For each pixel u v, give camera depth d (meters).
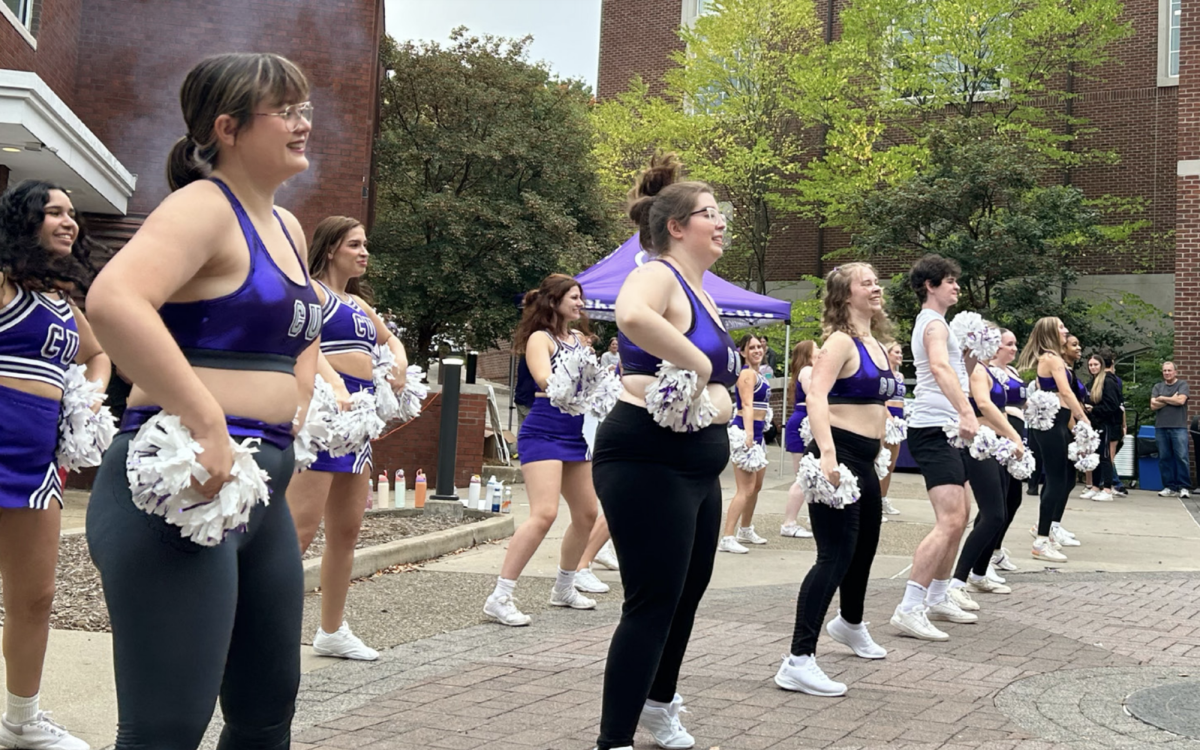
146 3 15.42
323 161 15.84
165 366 2.00
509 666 5.04
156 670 2.11
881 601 6.96
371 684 4.69
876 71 22.69
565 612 6.43
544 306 6.25
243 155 2.28
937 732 4.09
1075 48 21.91
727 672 4.98
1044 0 20.70
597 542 7.14
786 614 6.43
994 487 6.54
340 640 5.13
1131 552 9.67
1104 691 4.74
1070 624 6.27
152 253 2.04
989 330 6.50
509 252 20.42
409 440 13.06
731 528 9.16
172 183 2.39
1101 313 20.67
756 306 13.55
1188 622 6.41
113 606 2.12
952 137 20.70
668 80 25.70
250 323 2.24
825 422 4.65
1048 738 4.05
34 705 3.68
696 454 3.37
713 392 3.53
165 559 2.10
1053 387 9.32
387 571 7.66
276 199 15.66
